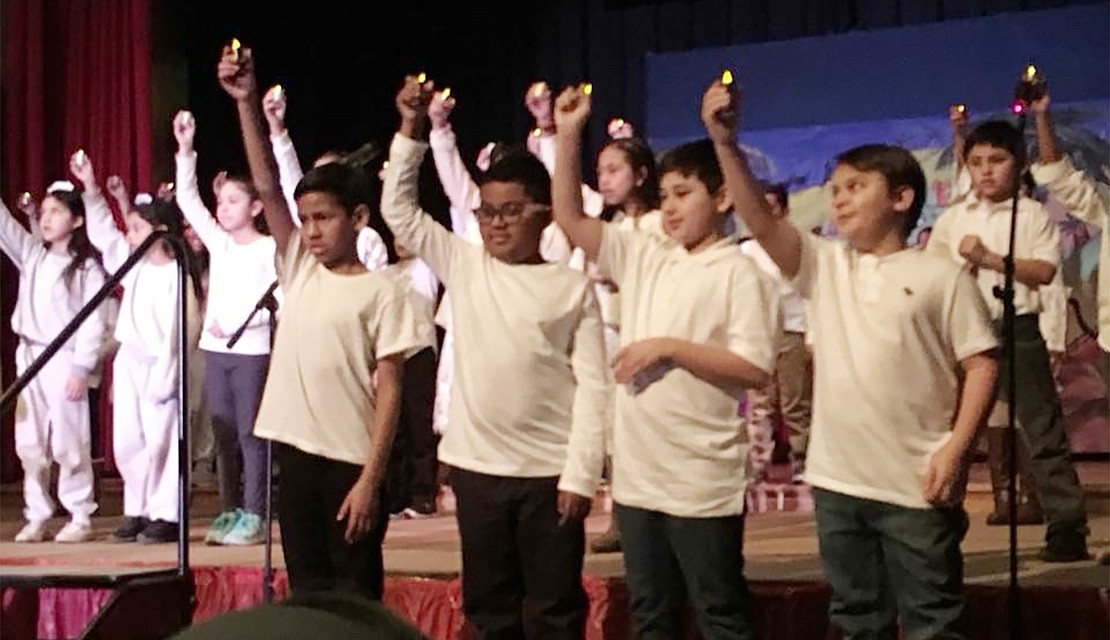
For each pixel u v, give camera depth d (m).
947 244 4.11
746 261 3.07
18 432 5.26
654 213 3.91
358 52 8.68
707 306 3.02
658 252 3.16
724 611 3.01
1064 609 3.44
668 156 3.14
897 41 7.70
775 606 3.61
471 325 3.20
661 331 3.06
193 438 6.80
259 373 4.86
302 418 3.32
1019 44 7.43
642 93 8.31
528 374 3.12
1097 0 7.34
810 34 7.97
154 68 7.88
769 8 8.07
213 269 5.00
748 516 5.37
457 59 8.70
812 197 7.86
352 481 3.30
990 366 2.77
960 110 4.75
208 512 6.04
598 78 8.42
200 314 5.93
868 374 2.81
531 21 8.57
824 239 3.06
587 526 5.09
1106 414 7.12
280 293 4.84
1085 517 3.97
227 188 4.96
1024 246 3.99
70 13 7.86
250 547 4.77
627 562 3.08
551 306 3.15
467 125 8.69
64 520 5.91
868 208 2.88
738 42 8.11
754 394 5.70
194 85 8.15
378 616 1.18
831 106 7.84
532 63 8.58
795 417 6.03
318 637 1.13
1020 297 3.97
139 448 5.09
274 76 8.41
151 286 5.08
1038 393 3.96
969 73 7.53
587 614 3.40
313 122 8.56
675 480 2.99
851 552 2.86
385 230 6.78
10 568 3.96
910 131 7.64
